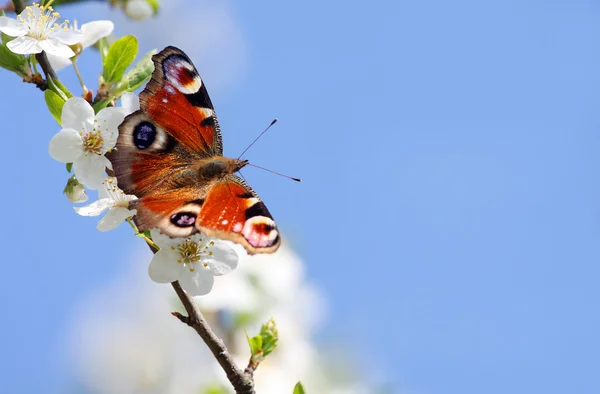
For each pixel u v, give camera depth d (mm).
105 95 903
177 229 879
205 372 960
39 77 895
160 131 896
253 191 897
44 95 888
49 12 897
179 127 898
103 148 885
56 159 882
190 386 958
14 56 893
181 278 883
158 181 888
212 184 891
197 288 883
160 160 892
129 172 886
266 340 908
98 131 886
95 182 883
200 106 903
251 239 887
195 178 890
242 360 960
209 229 883
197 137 900
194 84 903
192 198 887
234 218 888
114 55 901
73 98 885
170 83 899
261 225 890
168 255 883
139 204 881
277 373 963
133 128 889
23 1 901
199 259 885
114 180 882
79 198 889
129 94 898
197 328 887
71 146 883
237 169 898
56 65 908
